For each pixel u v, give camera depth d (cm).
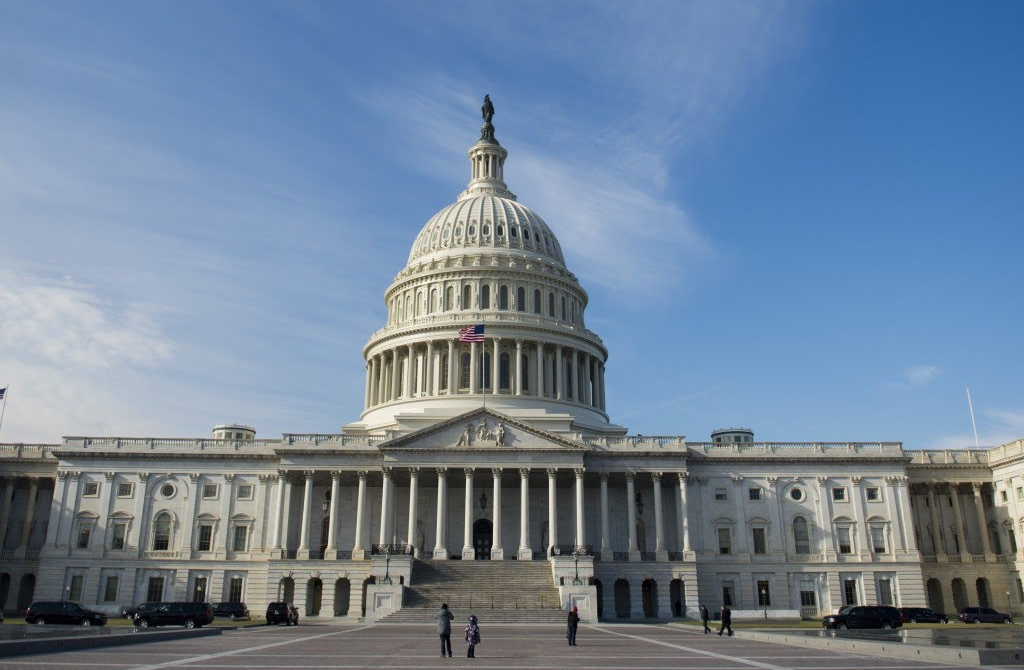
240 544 9162
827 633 5100
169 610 6066
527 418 10050
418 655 3662
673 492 9456
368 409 11469
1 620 6694
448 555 8719
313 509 9338
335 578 8506
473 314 11194
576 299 12325
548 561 8131
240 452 9338
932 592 9500
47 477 9612
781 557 9044
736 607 8888
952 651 3222
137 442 9469
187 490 9288
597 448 9081
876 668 2966
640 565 8619
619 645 4388
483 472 8856
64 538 9069
